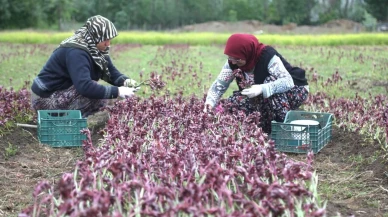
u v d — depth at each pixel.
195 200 3.49
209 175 3.79
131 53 21.88
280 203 3.84
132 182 3.70
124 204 3.89
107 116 7.57
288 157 6.05
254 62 6.67
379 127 6.44
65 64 6.85
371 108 7.43
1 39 33.00
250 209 3.45
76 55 6.65
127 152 4.73
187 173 4.07
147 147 5.29
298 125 6.05
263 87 6.50
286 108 6.81
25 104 7.60
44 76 6.97
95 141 6.61
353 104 7.39
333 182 5.27
